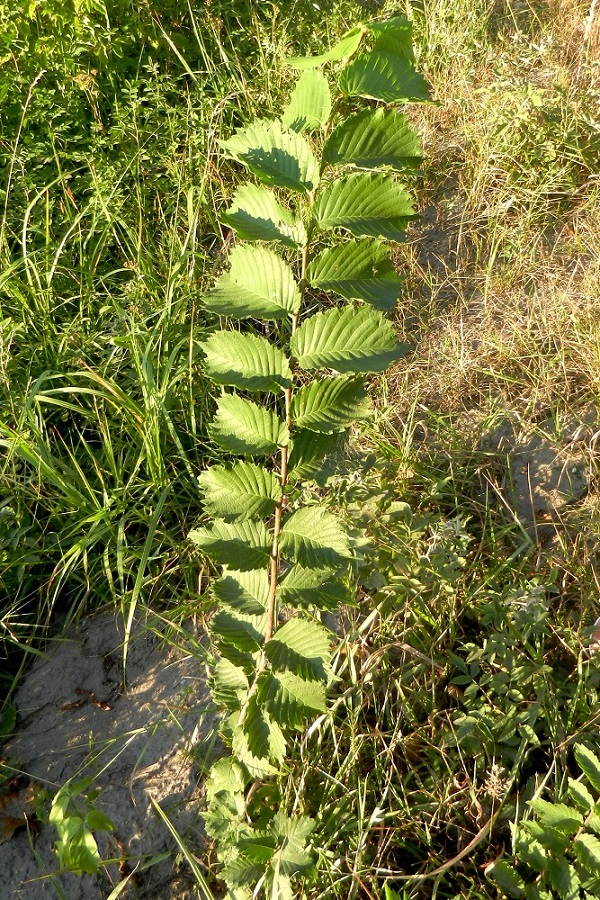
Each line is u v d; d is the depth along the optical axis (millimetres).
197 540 1771
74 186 4332
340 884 2230
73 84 4605
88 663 2988
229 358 1655
